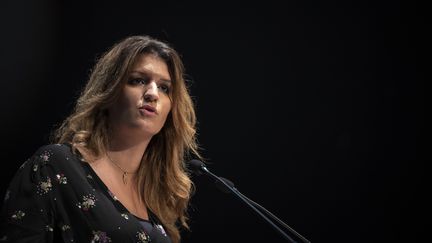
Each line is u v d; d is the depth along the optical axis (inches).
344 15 638.5
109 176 234.7
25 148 519.5
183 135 274.7
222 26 626.8
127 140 243.4
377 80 633.6
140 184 262.2
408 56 631.8
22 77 520.1
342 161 629.3
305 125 633.6
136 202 250.8
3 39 507.2
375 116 630.5
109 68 248.7
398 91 630.5
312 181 629.9
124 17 585.9
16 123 514.6
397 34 634.2
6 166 508.1
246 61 631.2
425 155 621.0
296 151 630.5
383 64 633.6
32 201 204.1
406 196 620.7
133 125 239.1
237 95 628.1
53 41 546.6
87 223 211.5
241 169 624.4
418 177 620.7
